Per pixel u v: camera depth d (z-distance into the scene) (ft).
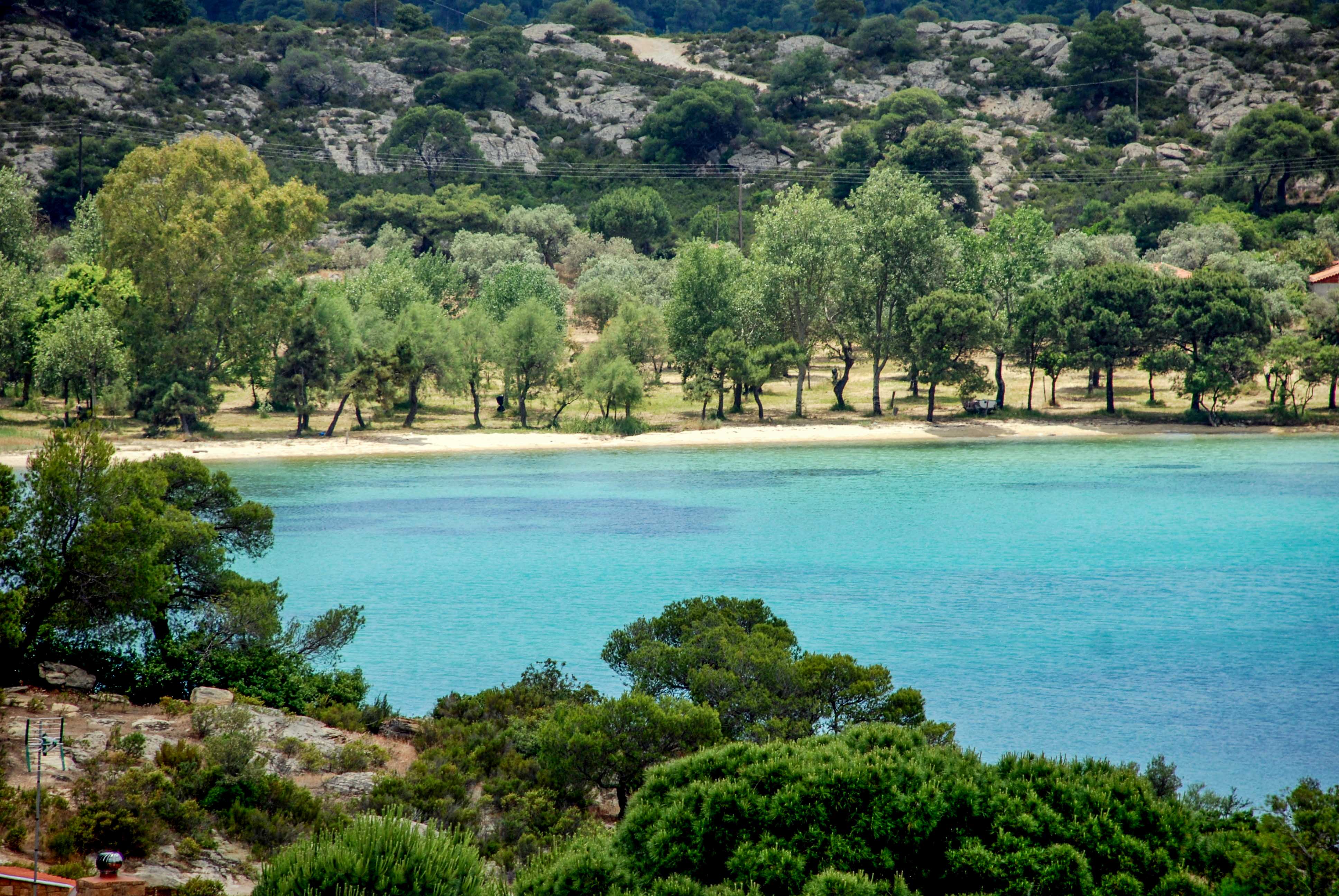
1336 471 339.36
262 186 419.54
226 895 68.44
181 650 119.14
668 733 93.91
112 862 65.87
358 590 206.80
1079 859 56.08
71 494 112.06
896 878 55.77
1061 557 236.63
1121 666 157.38
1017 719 135.03
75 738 90.22
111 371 360.89
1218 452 375.66
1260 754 123.24
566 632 176.65
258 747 97.76
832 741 69.26
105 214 392.47
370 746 102.47
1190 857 59.67
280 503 303.27
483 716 116.06
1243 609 191.83
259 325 387.14
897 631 177.47
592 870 61.00
